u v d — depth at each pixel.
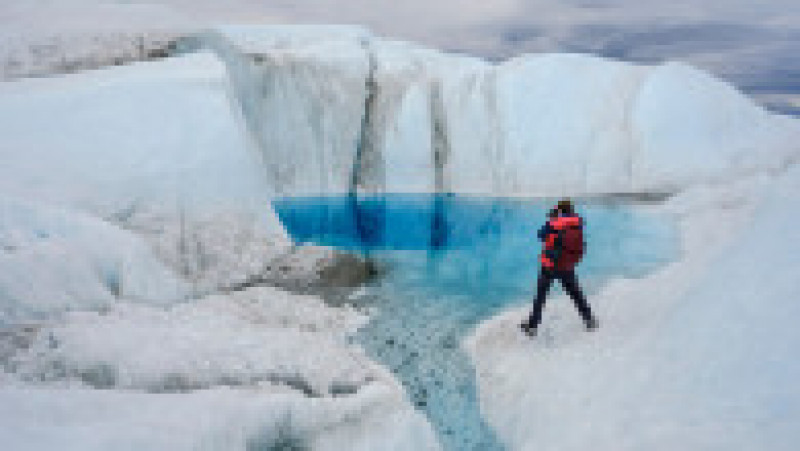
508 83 12.75
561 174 11.63
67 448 1.90
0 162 5.73
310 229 8.87
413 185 12.20
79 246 4.50
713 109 11.79
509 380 4.01
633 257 6.90
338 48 13.44
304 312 5.20
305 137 11.66
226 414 2.48
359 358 4.24
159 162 6.50
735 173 10.47
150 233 5.74
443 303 5.68
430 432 3.33
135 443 2.05
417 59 14.38
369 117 12.71
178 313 4.45
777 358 2.94
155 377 3.01
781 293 3.62
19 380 2.96
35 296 3.88
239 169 7.09
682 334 3.73
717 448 2.41
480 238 8.46
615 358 3.86
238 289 5.59
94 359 3.14
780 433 2.35
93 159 6.20
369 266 6.87
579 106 12.32
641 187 11.04
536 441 3.23
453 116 12.74
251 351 3.47
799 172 7.71
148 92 7.41
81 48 10.85
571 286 4.61
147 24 13.72
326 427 2.90
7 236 4.26
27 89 7.80
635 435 2.80
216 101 7.74
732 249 5.06
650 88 12.13
